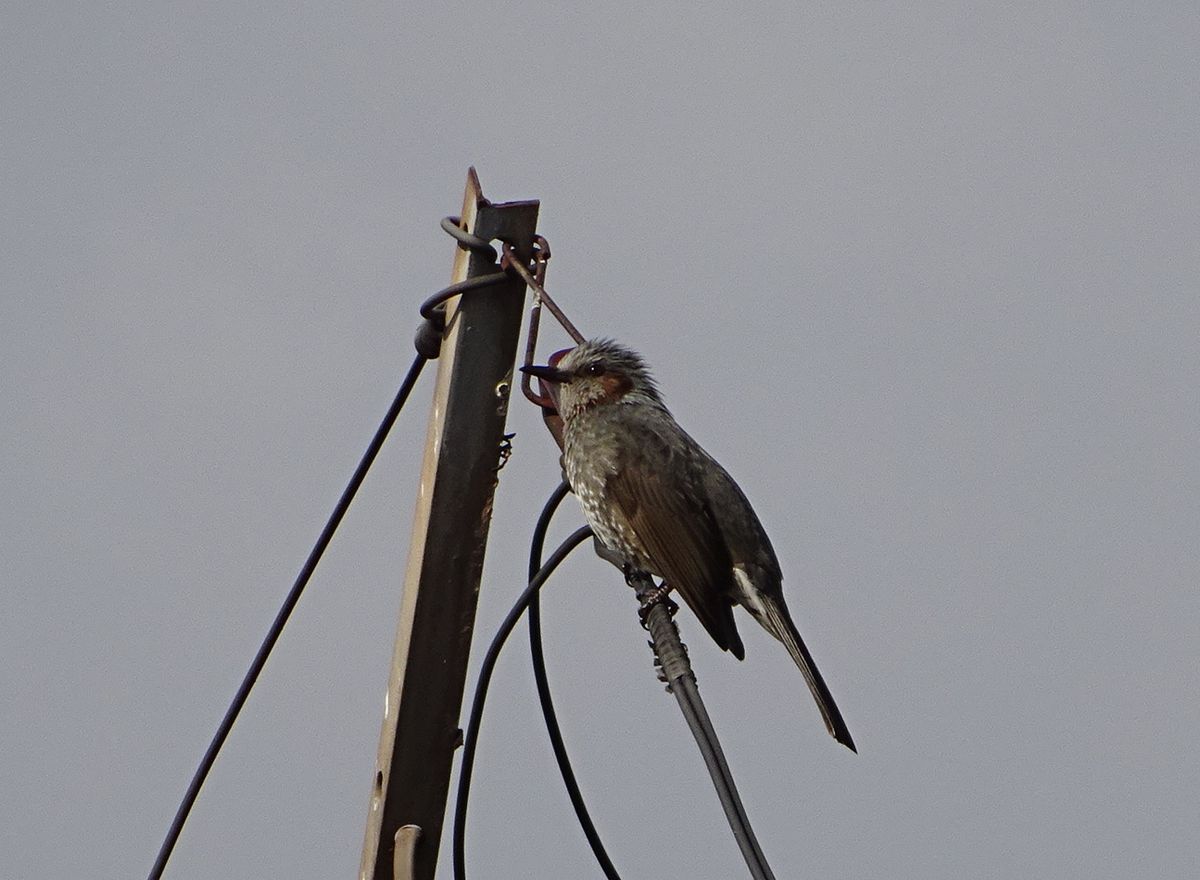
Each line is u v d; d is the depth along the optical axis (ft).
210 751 40.65
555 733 39.32
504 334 36.96
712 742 31.35
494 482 36.27
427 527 35.86
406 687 35.47
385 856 35.47
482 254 37.22
